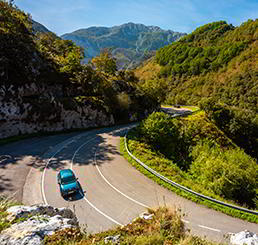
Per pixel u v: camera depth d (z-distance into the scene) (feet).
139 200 46.80
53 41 198.18
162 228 19.01
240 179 59.36
